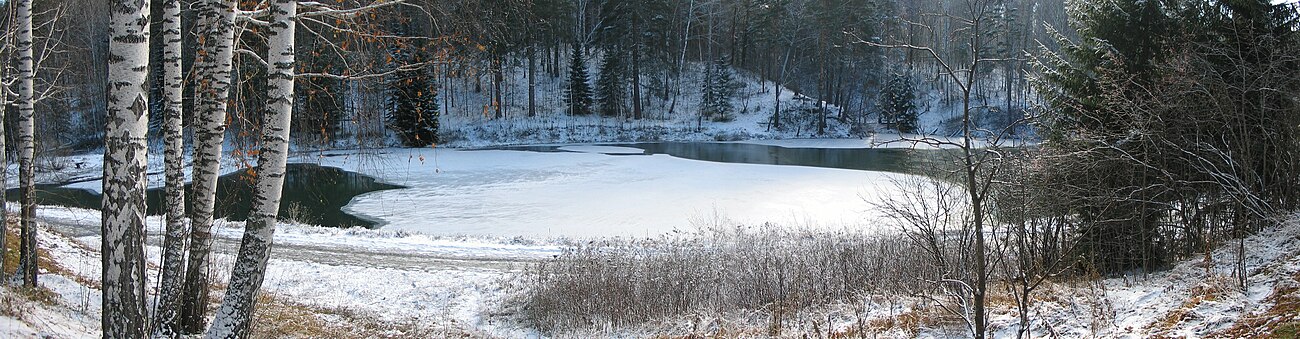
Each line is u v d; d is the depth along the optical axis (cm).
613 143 5391
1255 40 1061
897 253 1199
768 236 1592
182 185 727
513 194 2645
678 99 6488
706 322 1017
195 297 802
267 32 859
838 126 5997
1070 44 1220
